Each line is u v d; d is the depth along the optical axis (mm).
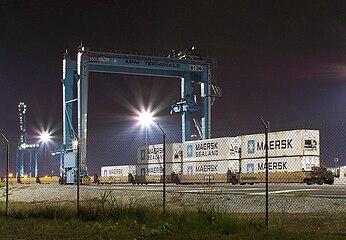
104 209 16734
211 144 53844
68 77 67875
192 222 13500
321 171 43938
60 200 31531
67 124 67438
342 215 17562
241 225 12984
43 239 13070
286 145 45656
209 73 67125
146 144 70938
